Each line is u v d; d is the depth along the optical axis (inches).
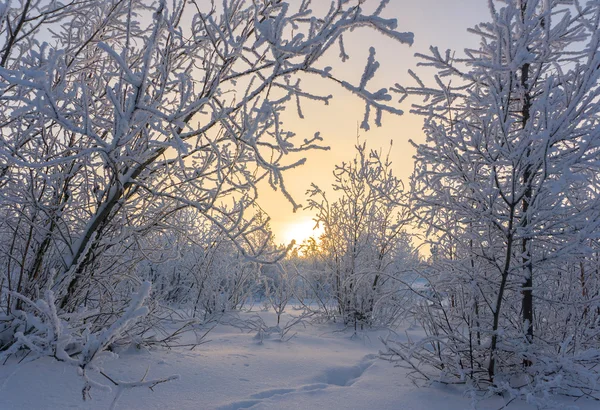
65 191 140.8
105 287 148.3
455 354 141.5
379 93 75.9
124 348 149.8
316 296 290.5
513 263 142.2
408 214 163.3
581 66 131.4
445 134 139.9
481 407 117.0
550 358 124.4
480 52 151.4
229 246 272.1
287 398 118.7
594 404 118.3
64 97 87.6
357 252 281.9
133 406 104.0
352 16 75.7
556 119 128.7
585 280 161.0
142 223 153.2
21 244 142.1
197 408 105.9
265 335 211.8
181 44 123.7
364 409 113.2
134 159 104.9
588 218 127.0
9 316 124.8
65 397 103.8
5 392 101.8
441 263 150.2
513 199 127.0
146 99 104.4
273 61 92.3
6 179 125.3
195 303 267.3
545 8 133.6
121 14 137.4
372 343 215.5
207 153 130.3
